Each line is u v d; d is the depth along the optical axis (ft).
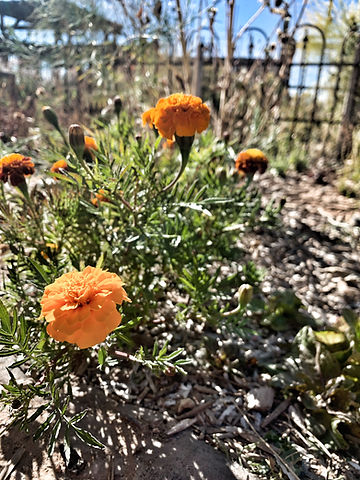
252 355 1.42
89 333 0.79
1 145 1.80
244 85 3.22
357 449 1.14
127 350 1.32
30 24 4.01
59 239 1.37
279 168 3.94
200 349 1.39
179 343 1.41
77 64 3.54
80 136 1.13
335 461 1.09
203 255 1.45
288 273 2.15
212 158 1.82
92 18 3.06
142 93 3.00
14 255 1.34
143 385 1.24
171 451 1.02
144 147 1.29
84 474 0.92
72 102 4.22
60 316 0.77
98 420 1.08
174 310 1.53
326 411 1.19
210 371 1.34
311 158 4.60
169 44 3.14
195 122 1.14
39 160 1.73
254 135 3.11
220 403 1.23
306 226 2.66
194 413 1.18
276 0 2.68
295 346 1.37
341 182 3.39
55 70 4.48
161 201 1.31
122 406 1.15
